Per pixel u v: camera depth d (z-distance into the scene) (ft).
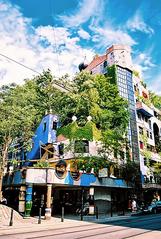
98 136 100.42
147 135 142.82
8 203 103.14
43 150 105.29
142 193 115.75
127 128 126.62
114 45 142.82
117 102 115.03
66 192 99.50
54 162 96.32
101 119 108.78
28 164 107.55
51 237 36.60
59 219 69.51
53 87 124.47
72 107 108.37
